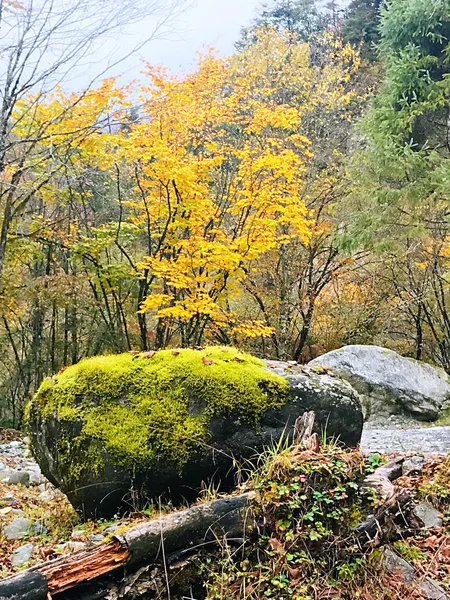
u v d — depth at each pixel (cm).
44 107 947
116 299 1254
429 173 855
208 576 258
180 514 264
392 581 274
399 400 915
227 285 993
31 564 311
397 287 1253
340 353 977
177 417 382
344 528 279
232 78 1327
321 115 1380
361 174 999
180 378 396
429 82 897
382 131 914
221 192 1155
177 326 1172
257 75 1379
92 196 1379
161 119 898
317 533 272
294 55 1517
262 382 408
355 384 932
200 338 1141
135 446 372
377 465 315
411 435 702
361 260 1353
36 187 984
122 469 372
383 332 1294
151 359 414
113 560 243
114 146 1120
